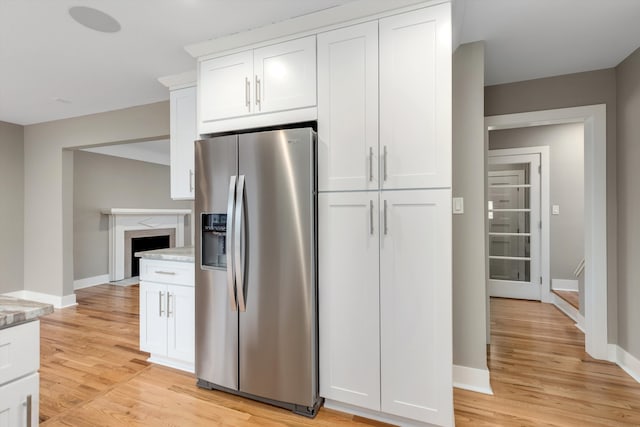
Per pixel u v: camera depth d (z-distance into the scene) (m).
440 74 1.63
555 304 3.96
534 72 2.58
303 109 1.91
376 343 1.76
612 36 2.08
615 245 2.47
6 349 1.07
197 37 2.13
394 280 1.73
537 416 1.84
